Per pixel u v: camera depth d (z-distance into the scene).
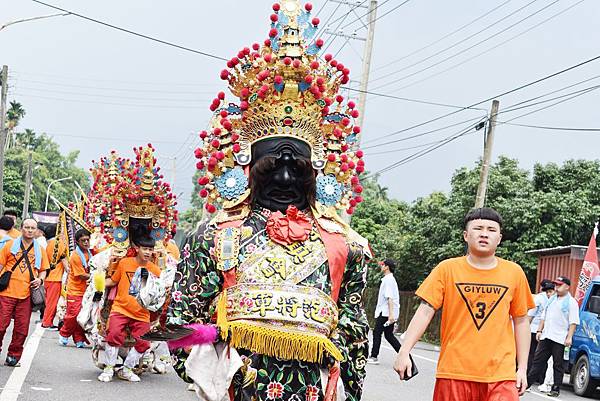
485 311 5.71
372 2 27.11
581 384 14.96
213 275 4.88
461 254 29.05
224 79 5.34
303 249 4.84
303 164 5.08
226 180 5.13
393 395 11.48
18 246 11.07
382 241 33.75
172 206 10.88
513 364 5.65
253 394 4.66
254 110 5.25
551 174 28.84
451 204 30.56
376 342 15.91
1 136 46.16
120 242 10.66
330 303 4.80
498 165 30.28
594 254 17.83
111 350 10.59
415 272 31.86
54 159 111.44
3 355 12.10
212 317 4.89
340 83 5.46
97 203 13.69
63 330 13.80
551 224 26.78
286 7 5.45
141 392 9.80
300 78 5.27
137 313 10.50
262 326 4.62
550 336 14.34
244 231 4.91
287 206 5.09
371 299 35.06
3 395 8.82
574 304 14.27
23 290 11.00
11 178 85.31
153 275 10.17
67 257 15.98
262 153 5.20
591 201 28.02
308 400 4.70
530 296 5.87
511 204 27.44
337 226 5.05
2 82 45.97
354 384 5.01
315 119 5.31
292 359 4.68
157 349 11.71
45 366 11.38
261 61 5.29
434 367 16.30
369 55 27.16
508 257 26.89
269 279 4.72
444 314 5.84
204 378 4.71
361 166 5.38
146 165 10.73
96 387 9.92
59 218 16.05
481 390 5.63
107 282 10.60
